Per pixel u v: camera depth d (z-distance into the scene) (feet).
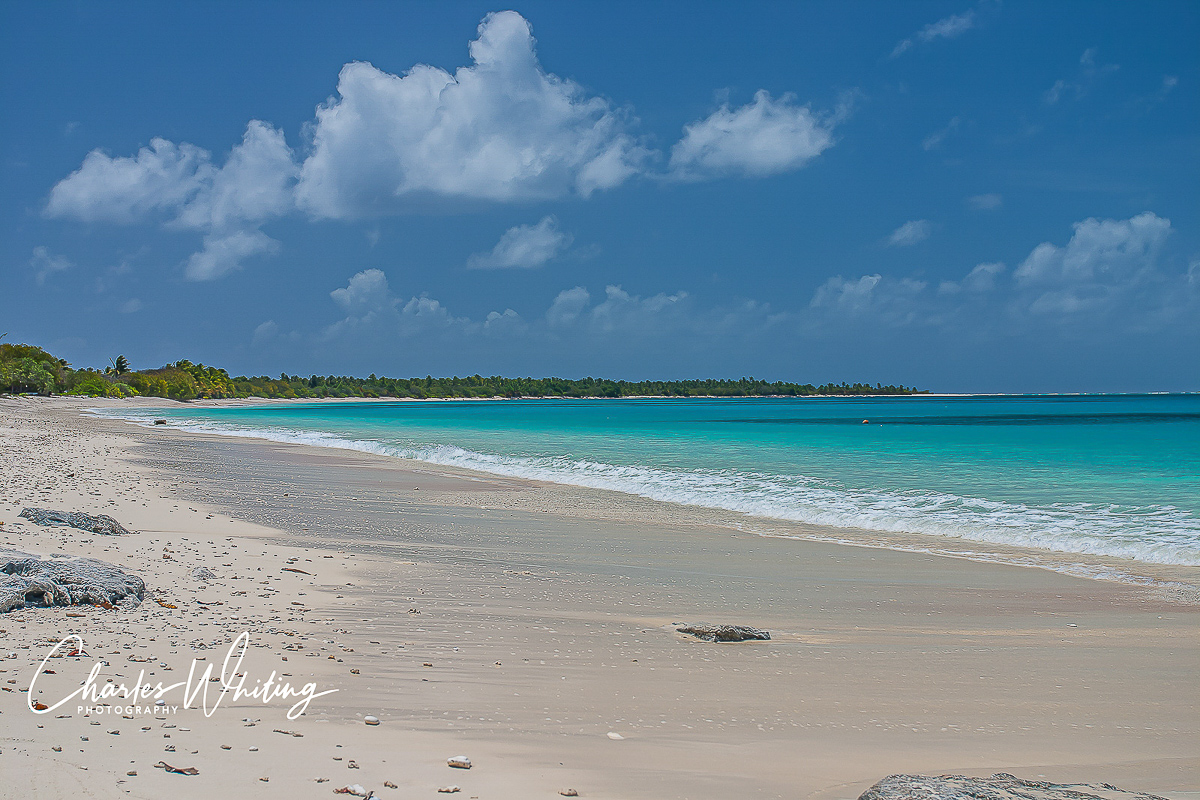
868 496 80.02
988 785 15.83
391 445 154.81
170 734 18.33
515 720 21.25
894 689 26.08
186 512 60.34
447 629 31.17
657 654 29.22
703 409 583.17
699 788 16.90
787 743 20.56
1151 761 20.22
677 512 72.74
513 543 55.01
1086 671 28.63
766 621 35.55
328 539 53.11
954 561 51.39
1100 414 414.41
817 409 577.43
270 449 145.07
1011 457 124.36
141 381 592.19
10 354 511.81
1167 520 64.08
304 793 15.24
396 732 19.65
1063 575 47.21
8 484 65.26
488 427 250.16
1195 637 33.63
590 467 111.45
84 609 29.58
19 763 15.85
